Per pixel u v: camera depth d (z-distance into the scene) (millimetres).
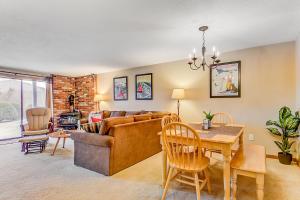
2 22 2332
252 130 3494
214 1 1895
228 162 1737
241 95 3615
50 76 6246
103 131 2650
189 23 2422
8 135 5445
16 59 4270
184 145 1971
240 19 2314
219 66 3875
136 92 5316
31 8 1992
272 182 2330
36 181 2402
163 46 3402
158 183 2328
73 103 6781
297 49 2973
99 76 6293
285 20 2342
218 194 2029
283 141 2986
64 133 3896
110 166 2564
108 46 3381
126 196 2020
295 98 3096
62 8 2002
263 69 3395
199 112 4172
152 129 3498
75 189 2182
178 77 4512
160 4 1946
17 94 5625
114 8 2018
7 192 2121
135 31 2678
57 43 3176
